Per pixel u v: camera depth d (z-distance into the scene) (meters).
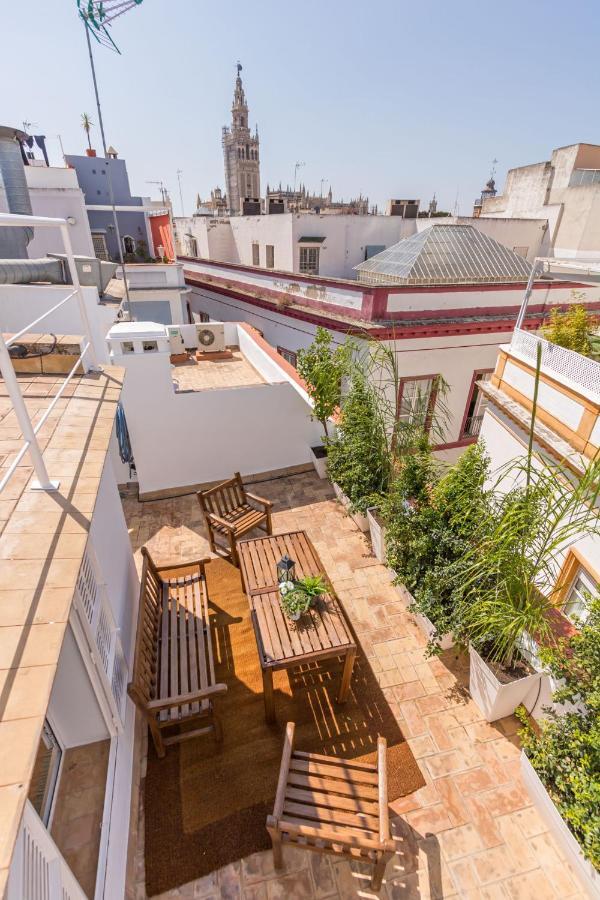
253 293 16.25
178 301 19.27
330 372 8.09
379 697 5.09
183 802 4.13
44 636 1.92
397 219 22.28
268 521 7.18
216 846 3.85
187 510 8.30
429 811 4.09
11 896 1.93
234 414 8.66
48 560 2.32
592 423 5.09
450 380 11.01
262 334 16.14
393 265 13.05
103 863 3.19
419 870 3.73
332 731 4.75
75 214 18.17
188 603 5.48
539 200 25.44
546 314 11.36
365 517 7.51
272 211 26.72
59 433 3.50
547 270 6.60
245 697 5.10
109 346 7.52
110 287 14.38
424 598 5.21
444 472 6.91
